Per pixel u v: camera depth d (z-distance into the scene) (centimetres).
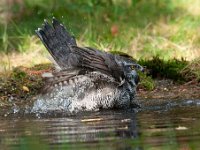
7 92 1539
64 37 1395
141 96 1501
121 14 2167
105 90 1339
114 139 1047
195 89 1559
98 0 2212
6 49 1875
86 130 1132
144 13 2191
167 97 1479
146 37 1934
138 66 1398
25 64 1758
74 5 2183
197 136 1044
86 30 1962
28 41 1894
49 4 2202
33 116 1306
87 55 1334
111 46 1875
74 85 1346
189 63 1675
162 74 1650
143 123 1177
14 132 1141
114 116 1269
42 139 1072
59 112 1338
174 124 1154
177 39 1923
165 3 2264
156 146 987
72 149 989
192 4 2266
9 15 2117
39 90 1459
